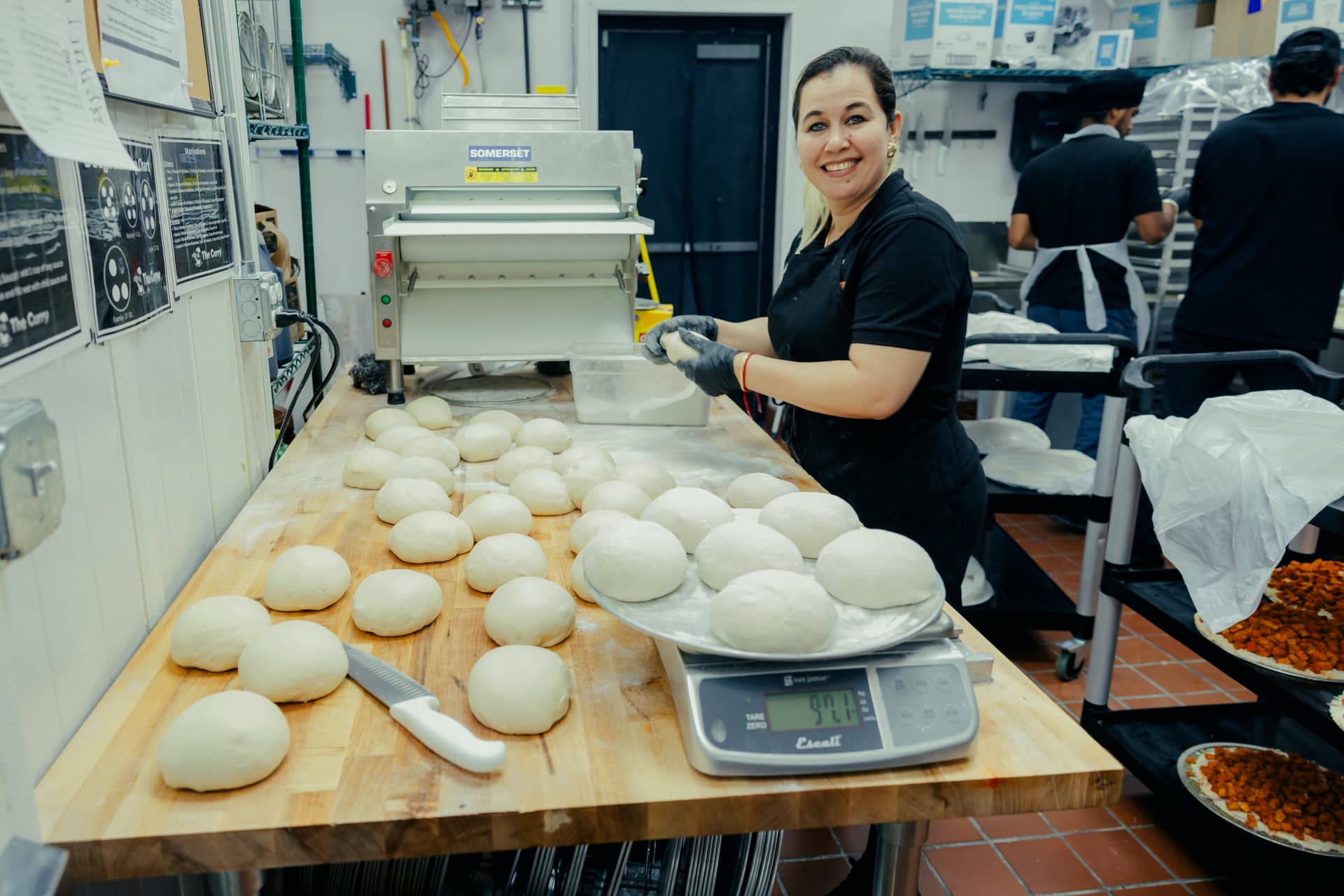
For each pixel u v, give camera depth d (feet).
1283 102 9.12
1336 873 5.26
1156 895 5.80
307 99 12.73
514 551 3.81
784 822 2.58
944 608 3.65
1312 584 6.11
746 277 15.24
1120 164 10.07
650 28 13.65
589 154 6.14
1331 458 4.46
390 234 5.68
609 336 6.63
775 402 7.60
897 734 2.63
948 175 14.92
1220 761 6.22
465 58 12.96
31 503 1.81
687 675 2.68
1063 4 14.21
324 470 5.28
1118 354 7.37
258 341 5.06
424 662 3.26
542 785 2.56
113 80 3.19
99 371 3.12
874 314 4.76
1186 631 5.82
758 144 14.51
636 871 4.32
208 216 4.52
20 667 2.46
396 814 2.42
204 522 4.39
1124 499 6.49
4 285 2.39
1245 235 9.38
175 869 2.37
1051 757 2.72
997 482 8.14
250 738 2.51
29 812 2.05
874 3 13.83
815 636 2.69
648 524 3.22
